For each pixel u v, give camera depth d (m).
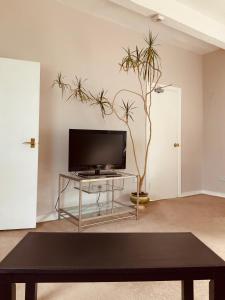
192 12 3.24
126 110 3.76
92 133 3.16
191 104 4.77
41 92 3.06
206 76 4.88
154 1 2.86
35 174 2.76
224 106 4.59
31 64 2.72
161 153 4.33
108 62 3.63
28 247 1.25
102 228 2.81
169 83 4.40
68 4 3.25
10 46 2.85
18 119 2.68
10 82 2.64
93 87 3.49
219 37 3.59
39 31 3.04
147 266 1.06
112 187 3.58
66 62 3.25
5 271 1.01
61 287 1.68
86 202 3.46
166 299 1.55
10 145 2.65
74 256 1.15
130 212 3.40
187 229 2.79
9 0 2.84
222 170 4.63
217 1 3.07
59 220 3.12
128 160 3.88
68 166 3.11
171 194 4.49
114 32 3.70
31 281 1.03
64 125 3.24
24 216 2.73
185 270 1.07
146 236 1.44
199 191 4.91
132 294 1.60
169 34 4.05
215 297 1.09
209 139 4.85
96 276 1.04
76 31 3.34
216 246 2.31
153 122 4.21
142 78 3.98
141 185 3.71
